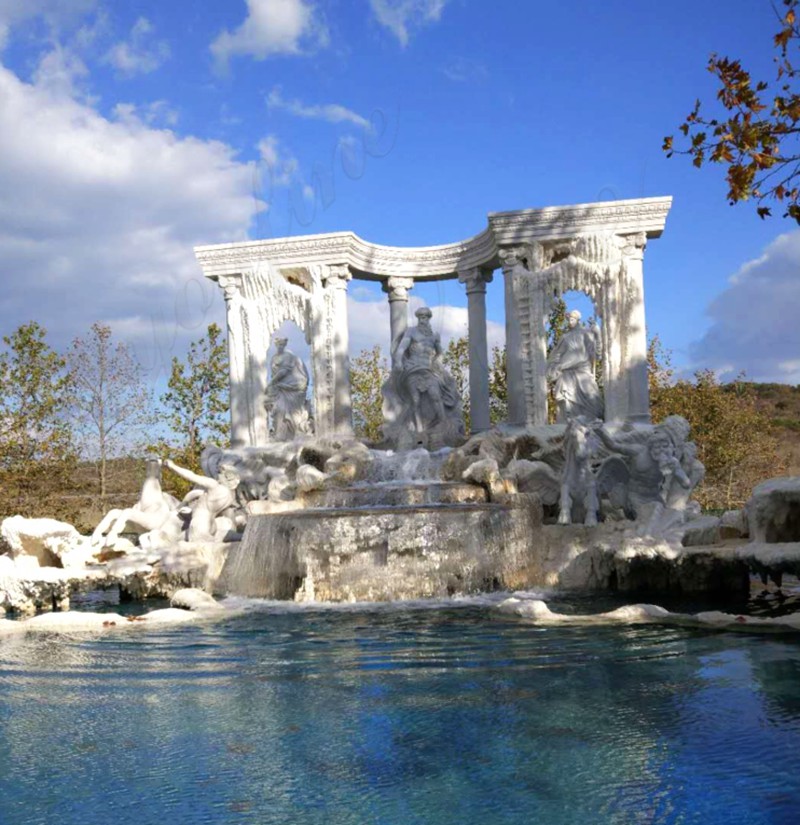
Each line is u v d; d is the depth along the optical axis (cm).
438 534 1473
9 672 926
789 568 1281
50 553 1678
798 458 4331
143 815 537
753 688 780
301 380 2369
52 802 559
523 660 921
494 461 1759
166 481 3528
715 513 2856
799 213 1034
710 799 536
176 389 3675
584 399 2109
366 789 570
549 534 1608
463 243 2481
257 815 533
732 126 1004
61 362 3033
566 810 527
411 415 2334
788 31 984
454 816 523
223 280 2419
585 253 2141
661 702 746
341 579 1466
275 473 2080
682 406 3700
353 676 876
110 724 728
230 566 1622
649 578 1543
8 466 2927
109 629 1196
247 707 771
